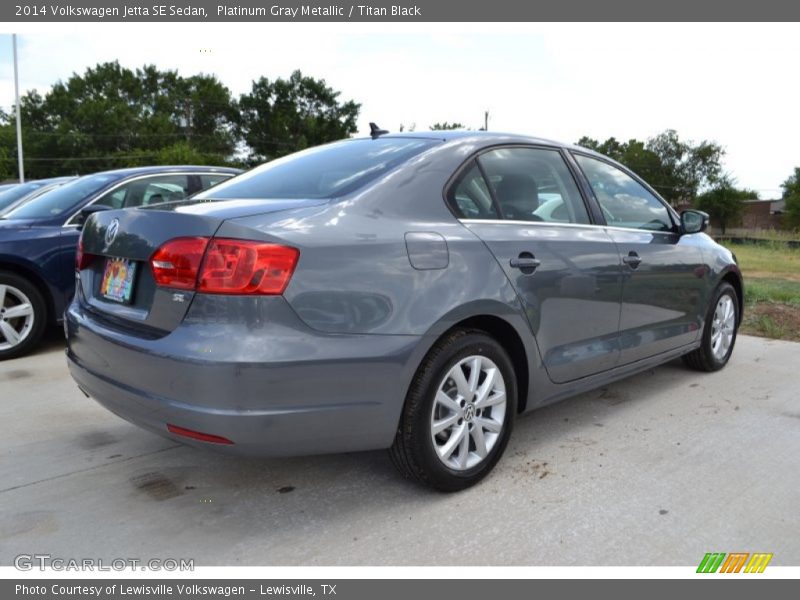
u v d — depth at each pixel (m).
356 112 66.44
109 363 2.63
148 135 66.88
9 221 5.34
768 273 12.12
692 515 2.74
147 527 2.65
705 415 3.95
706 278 4.50
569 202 3.54
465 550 2.48
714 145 67.00
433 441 2.76
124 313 2.64
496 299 2.89
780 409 4.06
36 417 3.89
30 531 2.61
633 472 3.14
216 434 2.31
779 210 63.56
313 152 3.47
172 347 2.35
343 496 2.91
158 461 3.28
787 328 6.45
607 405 4.13
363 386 2.50
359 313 2.49
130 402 2.55
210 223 2.38
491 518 2.71
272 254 2.33
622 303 3.68
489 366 2.96
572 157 3.71
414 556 2.45
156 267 2.46
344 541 2.55
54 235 5.34
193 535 2.59
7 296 5.21
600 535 2.58
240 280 2.30
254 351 2.28
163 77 77.12
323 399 2.42
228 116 68.81
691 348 4.53
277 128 62.03
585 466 3.21
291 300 2.35
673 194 67.56
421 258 2.68
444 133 3.29
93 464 3.24
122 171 6.09
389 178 2.81
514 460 3.28
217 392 2.28
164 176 6.28
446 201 2.92
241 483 3.04
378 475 3.12
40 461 3.27
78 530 2.62
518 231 3.12
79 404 4.14
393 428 2.63
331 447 2.53
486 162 3.18
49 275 5.31
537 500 2.86
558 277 3.22
